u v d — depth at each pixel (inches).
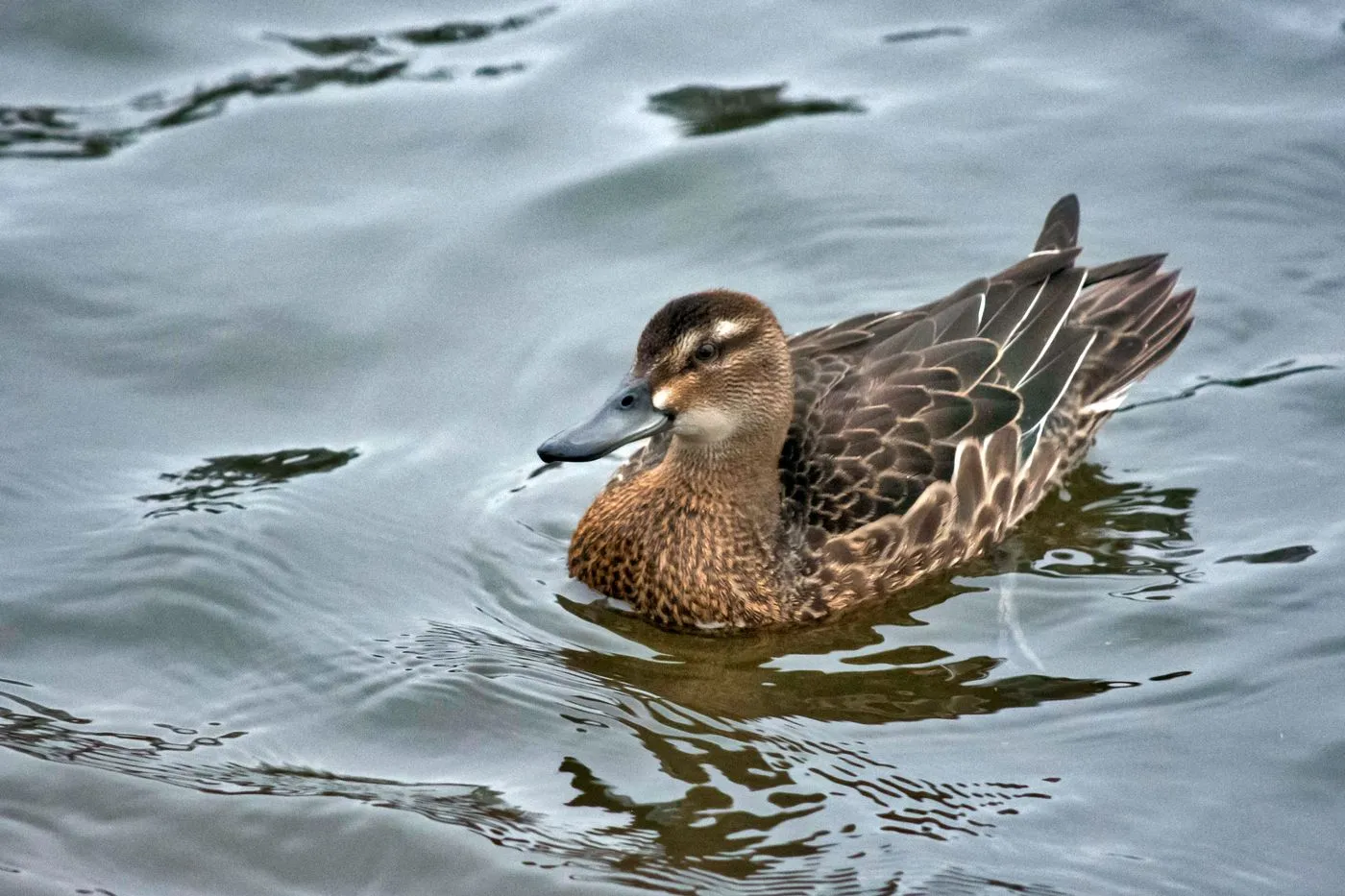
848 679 485.1
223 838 419.8
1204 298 636.7
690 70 752.3
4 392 587.5
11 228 659.4
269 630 495.5
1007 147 707.4
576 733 459.2
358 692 472.4
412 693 471.5
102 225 665.6
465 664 485.1
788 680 485.1
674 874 406.0
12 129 713.0
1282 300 634.8
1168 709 461.7
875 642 503.2
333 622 500.4
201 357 609.6
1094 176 691.4
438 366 612.7
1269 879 400.2
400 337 623.2
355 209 678.5
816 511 516.4
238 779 438.9
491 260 656.4
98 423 578.9
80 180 690.8
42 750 446.0
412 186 690.2
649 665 494.3
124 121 721.6
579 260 659.4
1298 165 687.1
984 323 551.8
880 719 464.4
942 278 652.1
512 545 540.4
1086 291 593.6
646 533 514.6
